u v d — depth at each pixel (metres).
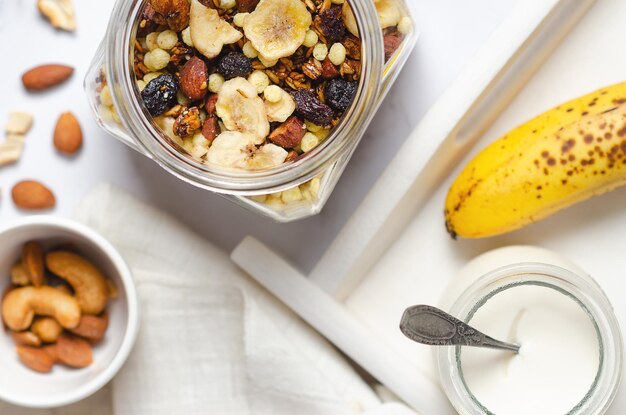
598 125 0.64
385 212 0.68
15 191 0.71
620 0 0.69
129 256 0.70
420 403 0.68
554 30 0.67
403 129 0.70
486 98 0.68
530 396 0.66
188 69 0.61
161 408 0.70
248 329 0.69
